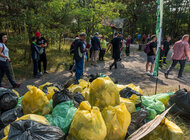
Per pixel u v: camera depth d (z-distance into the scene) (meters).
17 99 2.73
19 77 6.39
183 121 2.94
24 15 7.26
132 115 2.31
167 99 3.19
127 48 13.27
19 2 7.17
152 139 2.01
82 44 5.42
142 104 2.79
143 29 36.38
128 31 29.23
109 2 11.67
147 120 2.53
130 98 2.71
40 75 6.72
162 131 2.03
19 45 11.35
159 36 4.02
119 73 7.55
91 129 1.68
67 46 15.60
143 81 6.30
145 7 27.55
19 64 8.34
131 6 24.56
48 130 1.63
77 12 9.43
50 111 2.39
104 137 1.75
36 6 7.34
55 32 8.60
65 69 8.00
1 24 9.26
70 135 1.82
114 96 2.27
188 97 2.93
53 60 9.62
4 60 4.79
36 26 8.35
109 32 13.25
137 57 12.91
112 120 1.88
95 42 8.65
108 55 12.81
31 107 2.27
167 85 5.80
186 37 6.54
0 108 2.53
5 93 2.58
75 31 11.48
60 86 3.36
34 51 6.31
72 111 2.04
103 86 2.23
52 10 7.94
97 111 1.82
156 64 4.18
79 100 2.61
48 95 2.82
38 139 1.51
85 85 3.30
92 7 10.98
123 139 1.93
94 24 11.48
